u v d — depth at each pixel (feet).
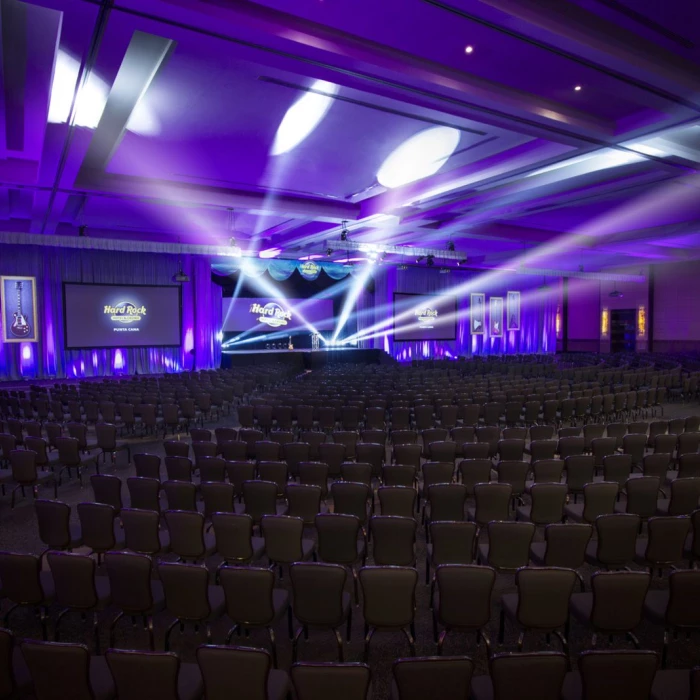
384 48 17.11
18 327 52.26
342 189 35.99
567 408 34.94
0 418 34.88
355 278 75.92
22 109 21.74
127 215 44.21
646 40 17.06
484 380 46.57
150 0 13.42
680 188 35.40
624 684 7.84
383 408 31.07
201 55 17.88
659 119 21.68
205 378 49.06
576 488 20.02
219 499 16.85
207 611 11.36
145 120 23.80
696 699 7.43
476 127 24.68
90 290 56.34
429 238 55.11
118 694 8.35
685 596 10.64
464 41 17.06
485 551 14.34
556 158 26.76
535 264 83.61
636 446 23.47
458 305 85.71
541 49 16.76
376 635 12.59
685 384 46.57
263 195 37.32
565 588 10.68
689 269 79.15
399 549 14.08
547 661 7.73
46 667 8.51
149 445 31.53
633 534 13.47
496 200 38.11
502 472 19.36
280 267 67.15
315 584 10.98
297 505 16.88
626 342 88.07
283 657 11.87
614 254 67.67
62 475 25.45
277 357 68.59
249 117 23.43
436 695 7.84
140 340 59.47
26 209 41.37
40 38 16.25
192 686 9.09
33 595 12.01
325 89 20.62
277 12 15.11
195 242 55.67
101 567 15.10
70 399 36.60
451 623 11.12
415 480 21.24
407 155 28.68
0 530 18.88
